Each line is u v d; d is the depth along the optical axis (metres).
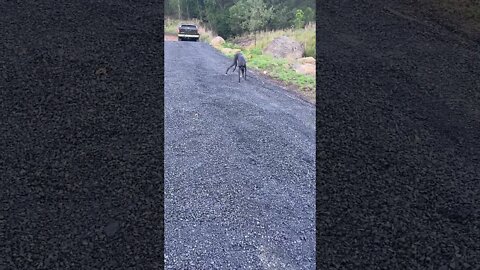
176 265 4.57
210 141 5.85
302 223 4.99
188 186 5.38
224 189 5.24
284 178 5.59
